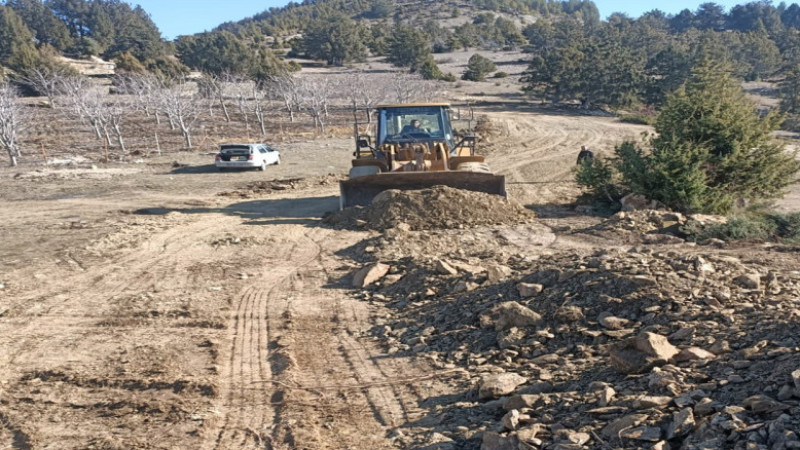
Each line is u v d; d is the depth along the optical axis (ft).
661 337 17.88
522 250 38.50
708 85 50.98
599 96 238.89
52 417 18.29
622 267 24.49
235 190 72.18
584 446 13.62
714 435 12.51
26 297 30.86
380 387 20.03
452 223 45.29
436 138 52.31
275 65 325.01
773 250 34.42
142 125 160.15
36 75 219.82
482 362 21.13
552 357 20.15
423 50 392.27
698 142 49.96
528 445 14.08
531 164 96.58
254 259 38.91
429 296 29.09
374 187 51.49
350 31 431.84
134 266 37.17
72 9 591.37
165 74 317.42
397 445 15.94
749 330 18.44
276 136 143.84
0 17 424.87
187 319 27.58
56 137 138.31
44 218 54.13
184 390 20.10
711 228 40.11
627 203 50.11
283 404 18.92
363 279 32.60
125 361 22.63
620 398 15.64
